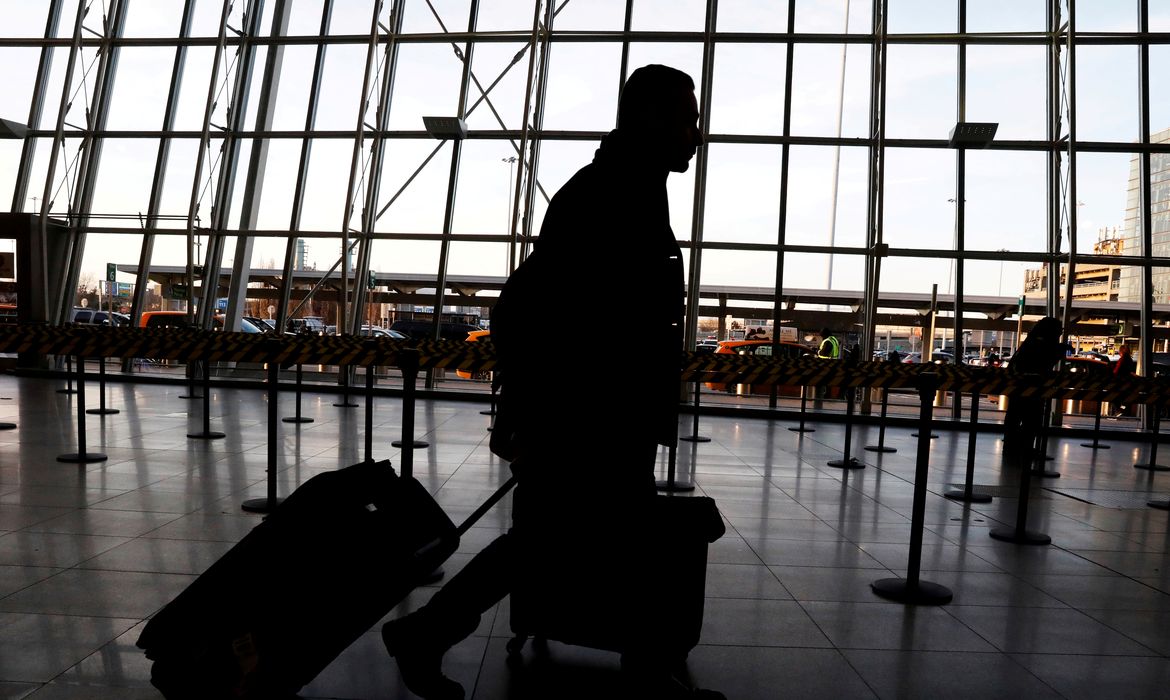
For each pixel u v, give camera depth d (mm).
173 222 12625
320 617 1853
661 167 1897
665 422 1927
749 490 5742
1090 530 4902
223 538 3857
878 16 11227
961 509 5379
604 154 1891
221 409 9305
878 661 2705
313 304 12555
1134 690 2541
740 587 3465
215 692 1811
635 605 2096
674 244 1920
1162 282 10844
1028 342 7723
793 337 11703
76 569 3316
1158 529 5008
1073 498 6012
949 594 3396
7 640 2557
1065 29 10773
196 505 4520
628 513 1896
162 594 3033
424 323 12391
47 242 12586
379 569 1872
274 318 12617
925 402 3326
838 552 4117
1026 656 2801
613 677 2420
